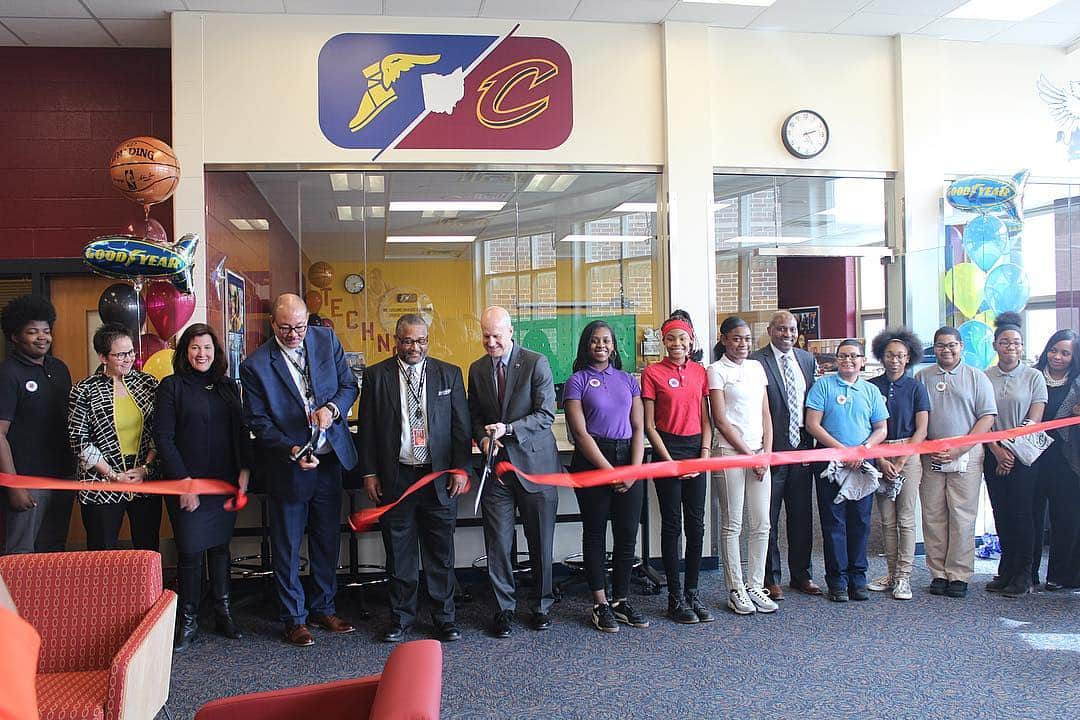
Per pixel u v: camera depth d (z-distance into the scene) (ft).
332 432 14.16
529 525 14.61
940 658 12.91
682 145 19.69
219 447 14.33
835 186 21.12
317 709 6.75
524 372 14.70
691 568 15.26
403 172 19.30
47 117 19.81
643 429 15.20
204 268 18.45
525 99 19.33
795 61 20.52
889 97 21.04
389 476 14.35
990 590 16.75
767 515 15.60
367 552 17.48
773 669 12.58
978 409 16.49
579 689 11.94
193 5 17.95
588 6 18.60
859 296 24.58
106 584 9.62
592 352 14.96
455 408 14.67
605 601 14.69
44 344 14.35
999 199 18.71
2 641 4.82
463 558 17.88
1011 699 11.32
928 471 16.75
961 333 19.57
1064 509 16.66
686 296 19.75
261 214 19.57
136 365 16.51
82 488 13.67
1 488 13.88
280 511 14.14
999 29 20.63
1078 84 22.08
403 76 18.93
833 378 16.42
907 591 16.20
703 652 13.37
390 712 5.17
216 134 18.40
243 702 6.70
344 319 20.51
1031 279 19.94
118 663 8.21
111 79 19.94
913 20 19.97
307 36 18.63
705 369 15.84
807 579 16.81
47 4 17.53
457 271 20.90
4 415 13.78
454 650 13.69
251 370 13.99
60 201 19.81
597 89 19.56
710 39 20.07
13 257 19.77
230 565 15.89
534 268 20.84
